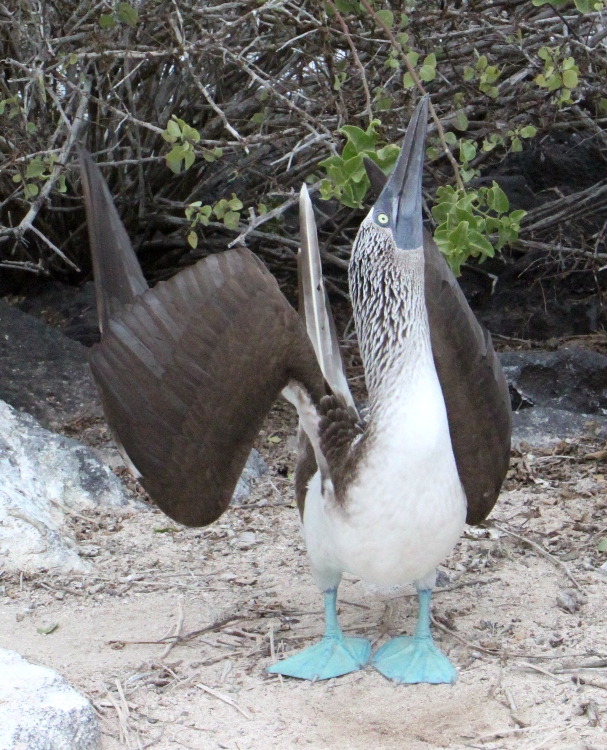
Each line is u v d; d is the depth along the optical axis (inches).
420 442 183.0
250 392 192.2
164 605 242.2
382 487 184.1
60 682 181.6
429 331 207.3
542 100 345.4
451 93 364.5
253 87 394.9
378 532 186.5
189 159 278.5
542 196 491.8
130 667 207.9
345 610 239.1
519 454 338.6
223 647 219.9
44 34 335.6
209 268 190.1
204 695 197.3
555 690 195.3
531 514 292.4
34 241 442.0
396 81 343.3
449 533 190.9
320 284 207.3
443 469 186.7
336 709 192.4
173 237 457.7
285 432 376.5
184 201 433.4
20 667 186.2
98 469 307.7
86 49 340.2
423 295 190.2
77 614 237.3
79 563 262.8
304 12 299.4
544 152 490.3
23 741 163.8
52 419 356.5
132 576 258.2
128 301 195.2
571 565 259.3
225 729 184.2
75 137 346.9
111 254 197.3
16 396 358.9
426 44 350.3
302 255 207.0
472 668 207.2
